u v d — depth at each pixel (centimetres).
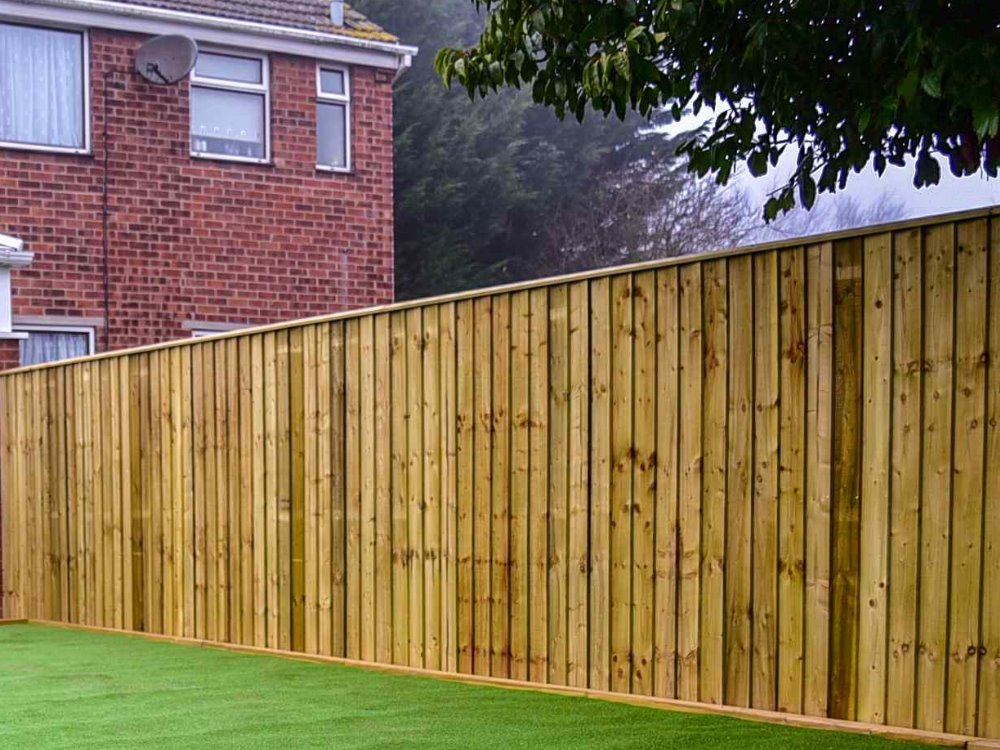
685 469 518
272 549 744
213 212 1387
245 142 1428
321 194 1457
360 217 1484
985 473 422
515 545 592
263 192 1419
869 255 456
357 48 1471
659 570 527
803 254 477
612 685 546
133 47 1348
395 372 659
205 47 1401
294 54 1439
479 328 612
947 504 432
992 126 376
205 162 1382
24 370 980
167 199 1359
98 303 1318
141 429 854
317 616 712
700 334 512
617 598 545
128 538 869
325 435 705
